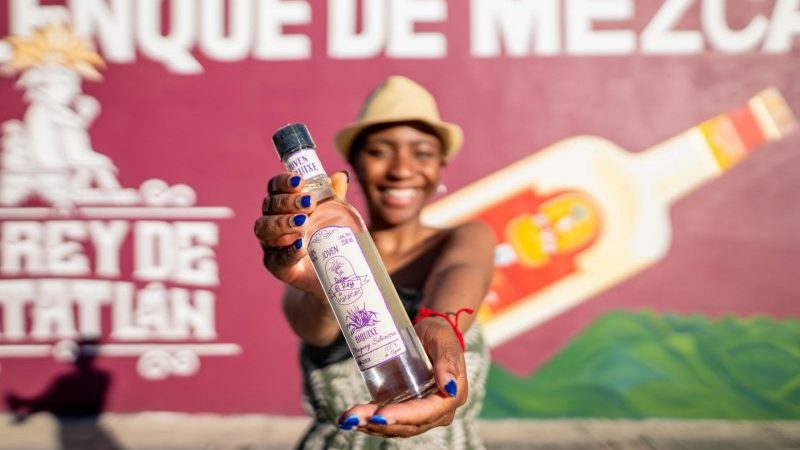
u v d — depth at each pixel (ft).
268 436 16.31
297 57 17.51
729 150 17.37
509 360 17.53
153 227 17.57
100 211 17.57
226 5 17.44
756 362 17.38
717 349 17.42
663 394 17.43
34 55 17.48
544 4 17.42
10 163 17.54
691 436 16.35
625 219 17.48
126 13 17.47
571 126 17.49
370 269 4.19
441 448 5.88
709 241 17.46
